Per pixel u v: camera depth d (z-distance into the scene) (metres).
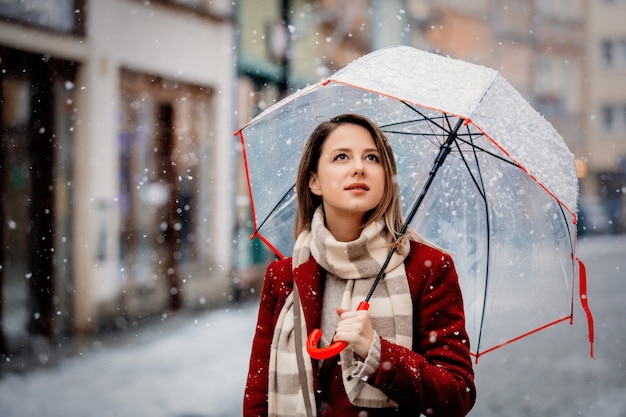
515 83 35.41
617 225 37.22
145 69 10.93
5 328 8.67
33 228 9.20
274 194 2.77
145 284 10.83
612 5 38.84
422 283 2.23
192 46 11.95
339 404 2.21
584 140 38.62
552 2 37.72
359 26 19.59
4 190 8.68
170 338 9.38
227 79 12.80
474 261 2.72
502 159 2.64
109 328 9.91
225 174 12.69
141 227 10.83
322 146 2.36
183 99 11.75
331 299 2.30
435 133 2.72
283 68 14.95
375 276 2.24
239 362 8.00
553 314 2.65
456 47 29.86
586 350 8.55
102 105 10.05
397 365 2.05
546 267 2.64
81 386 6.90
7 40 8.80
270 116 2.72
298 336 2.25
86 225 9.71
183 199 11.69
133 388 6.84
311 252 2.32
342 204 2.28
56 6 9.43
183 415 5.98
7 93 8.80
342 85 2.72
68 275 9.55
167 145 11.42
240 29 13.34
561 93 38.22
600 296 13.29
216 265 12.47
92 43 9.92
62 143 9.56
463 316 2.24
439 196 2.76
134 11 10.68
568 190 2.46
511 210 2.66
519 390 6.75
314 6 16.59
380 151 2.32
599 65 38.69
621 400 6.41
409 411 2.23
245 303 12.73
